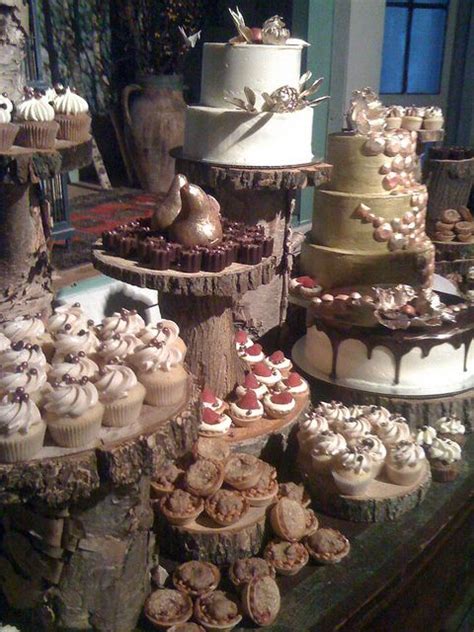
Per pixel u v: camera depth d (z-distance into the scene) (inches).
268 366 97.6
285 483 86.1
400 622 82.4
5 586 67.9
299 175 99.1
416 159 132.0
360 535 84.1
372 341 98.0
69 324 68.4
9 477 55.9
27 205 87.4
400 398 97.9
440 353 99.0
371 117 118.1
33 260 90.0
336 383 101.3
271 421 88.7
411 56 176.7
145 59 147.0
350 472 84.7
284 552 77.8
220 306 88.0
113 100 156.3
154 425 61.3
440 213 148.7
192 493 77.9
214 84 103.6
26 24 109.8
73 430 57.5
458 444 97.6
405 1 169.3
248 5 151.8
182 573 73.9
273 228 109.7
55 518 61.9
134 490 62.9
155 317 115.0
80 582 64.9
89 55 149.3
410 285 118.6
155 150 148.4
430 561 85.8
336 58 150.1
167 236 86.2
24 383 59.7
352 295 107.2
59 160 79.9
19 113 80.4
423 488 88.7
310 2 139.8
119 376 60.6
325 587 76.2
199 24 153.3
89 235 122.0
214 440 82.6
